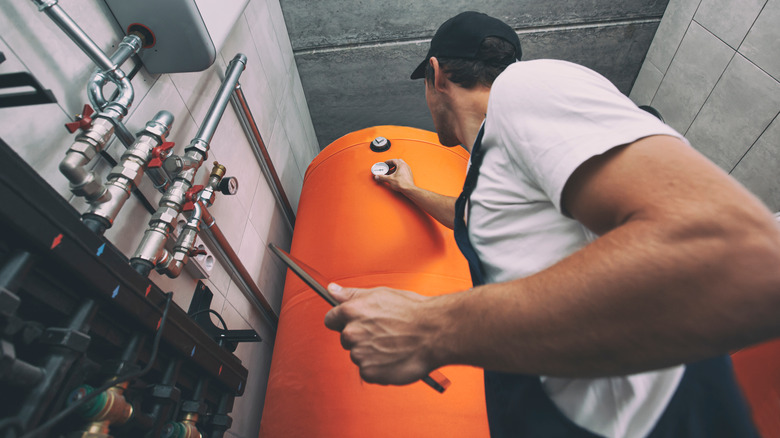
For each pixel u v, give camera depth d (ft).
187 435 2.32
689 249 0.89
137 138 2.42
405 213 3.81
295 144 6.51
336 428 2.88
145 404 2.13
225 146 3.96
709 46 6.28
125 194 2.21
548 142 1.26
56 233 1.48
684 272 0.89
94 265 1.67
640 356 0.97
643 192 1.02
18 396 1.42
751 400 2.01
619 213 1.08
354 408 2.91
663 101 7.34
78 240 1.59
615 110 1.21
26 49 1.99
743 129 5.99
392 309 1.39
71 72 2.26
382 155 4.35
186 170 2.80
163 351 2.21
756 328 0.88
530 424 1.49
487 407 1.93
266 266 4.71
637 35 7.29
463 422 2.85
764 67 5.56
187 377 2.47
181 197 2.66
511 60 2.27
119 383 1.73
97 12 2.47
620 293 0.94
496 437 1.78
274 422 3.16
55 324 1.66
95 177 1.99
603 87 1.34
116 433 1.90
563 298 1.02
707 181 0.97
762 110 5.69
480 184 1.73
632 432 1.27
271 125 5.34
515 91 1.44
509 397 1.64
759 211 0.92
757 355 2.07
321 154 4.78
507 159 1.53
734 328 0.88
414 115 8.21
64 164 1.86
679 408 1.26
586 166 1.16
